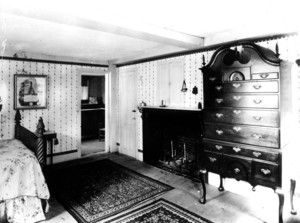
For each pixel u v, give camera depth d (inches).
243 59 132.9
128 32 123.2
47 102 222.7
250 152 119.3
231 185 154.9
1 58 194.4
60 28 133.8
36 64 214.2
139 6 101.0
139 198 145.1
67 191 156.8
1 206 113.5
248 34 132.2
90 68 249.9
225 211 128.3
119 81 260.4
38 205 122.2
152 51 197.3
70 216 125.0
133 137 243.1
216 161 133.1
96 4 97.7
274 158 111.2
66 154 235.1
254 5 101.9
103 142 320.2
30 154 128.3
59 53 213.2
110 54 218.4
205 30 139.5
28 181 119.4
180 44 150.6
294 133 128.4
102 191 156.4
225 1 97.1
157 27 128.6
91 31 139.8
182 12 108.9
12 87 201.5
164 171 197.8
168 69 197.6
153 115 213.2
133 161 228.8
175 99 192.5
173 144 205.5
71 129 238.8
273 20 122.2
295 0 96.6
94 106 346.3
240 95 122.6
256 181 117.6
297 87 125.8
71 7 93.7
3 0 79.1
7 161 117.6
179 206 134.0
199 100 173.3
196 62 174.2
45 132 215.3
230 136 127.3
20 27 131.5
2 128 197.6
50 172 196.1
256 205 135.3
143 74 225.3
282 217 113.7
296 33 123.6
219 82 131.2
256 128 117.2
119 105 261.4
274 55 119.6
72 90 239.0
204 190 137.3
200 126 172.4
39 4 84.6
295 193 128.1
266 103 113.6
